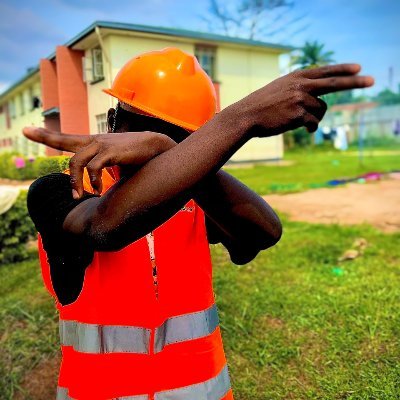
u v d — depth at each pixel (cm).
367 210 855
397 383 270
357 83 74
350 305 375
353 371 287
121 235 81
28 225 588
